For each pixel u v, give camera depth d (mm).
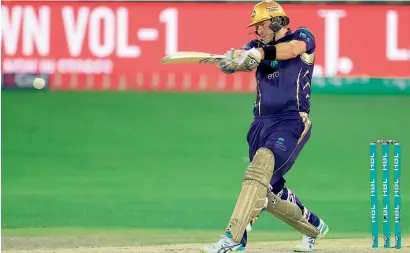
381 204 38969
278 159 22672
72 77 70562
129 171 51500
